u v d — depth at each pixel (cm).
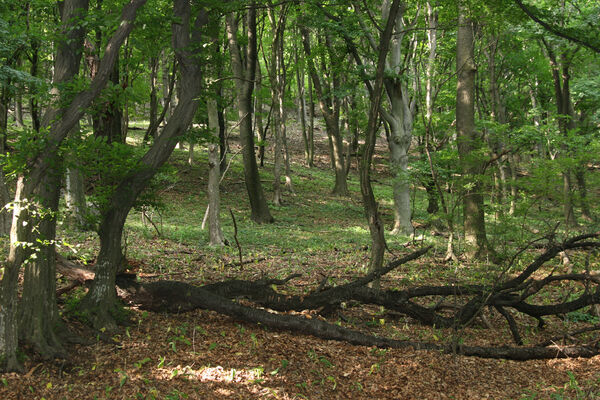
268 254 1338
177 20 627
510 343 707
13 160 467
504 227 954
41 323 514
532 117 2441
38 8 831
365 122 2809
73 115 507
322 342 634
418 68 2141
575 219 1133
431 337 711
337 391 513
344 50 1744
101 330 580
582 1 1722
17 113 2150
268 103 2852
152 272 961
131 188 613
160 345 571
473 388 539
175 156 2777
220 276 984
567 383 554
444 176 1388
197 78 647
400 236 1814
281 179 2831
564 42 1407
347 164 3014
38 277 515
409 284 1048
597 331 777
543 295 980
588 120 2266
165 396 468
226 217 1961
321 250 1455
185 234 1493
